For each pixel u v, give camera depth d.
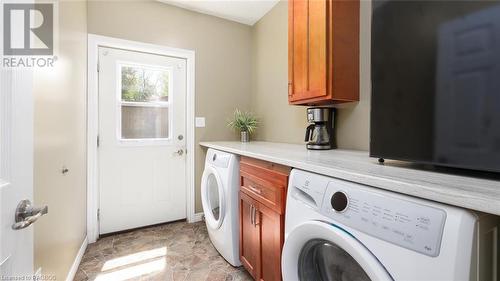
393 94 0.84
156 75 2.40
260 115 2.70
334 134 1.69
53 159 1.17
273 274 1.18
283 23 2.30
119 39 2.16
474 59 0.62
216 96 2.67
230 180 1.60
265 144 2.12
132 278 1.55
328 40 1.40
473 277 0.47
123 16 2.17
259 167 1.33
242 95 2.83
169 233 2.25
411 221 0.54
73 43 1.56
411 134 0.78
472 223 0.48
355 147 1.55
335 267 0.85
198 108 2.57
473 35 0.62
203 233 2.26
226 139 2.73
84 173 1.96
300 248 0.89
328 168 0.81
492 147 0.59
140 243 2.04
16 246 0.58
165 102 2.45
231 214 1.60
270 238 1.21
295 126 2.16
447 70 0.68
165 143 2.45
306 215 0.84
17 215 0.59
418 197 0.57
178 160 2.52
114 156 2.22
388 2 0.86
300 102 1.66
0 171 0.54
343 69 1.44
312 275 0.94
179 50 2.44
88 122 2.05
